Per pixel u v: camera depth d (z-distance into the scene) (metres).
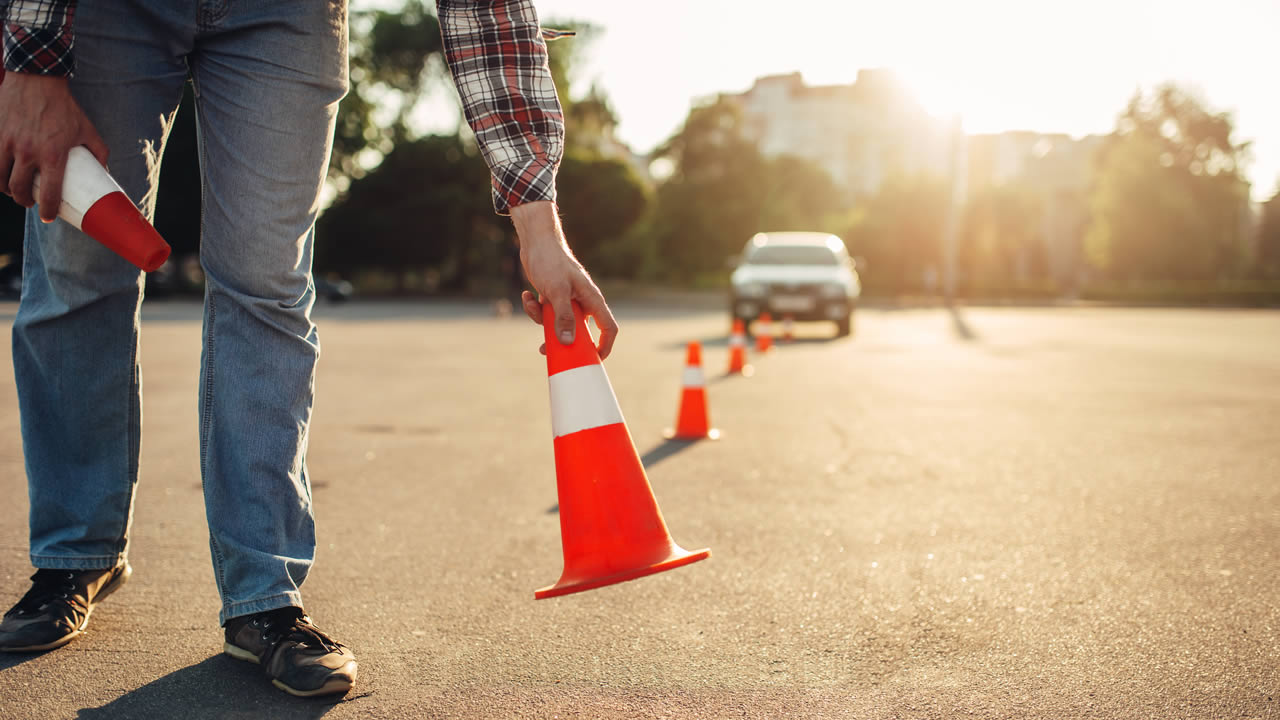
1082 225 60.78
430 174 37.84
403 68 38.38
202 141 1.96
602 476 1.71
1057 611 2.37
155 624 2.21
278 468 1.92
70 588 2.11
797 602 2.44
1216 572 2.71
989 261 43.81
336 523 3.28
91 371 2.09
